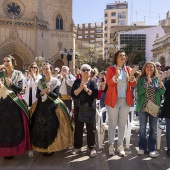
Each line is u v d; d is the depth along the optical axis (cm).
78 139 640
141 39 5216
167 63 3328
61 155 629
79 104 621
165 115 620
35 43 4178
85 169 541
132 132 862
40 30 4256
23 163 572
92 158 609
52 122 594
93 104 623
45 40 4369
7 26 4066
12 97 580
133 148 687
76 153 642
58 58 4550
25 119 594
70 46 4625
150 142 627
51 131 589
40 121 593
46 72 609
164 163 578
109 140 636
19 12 4250
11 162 577
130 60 4703
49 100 607
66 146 609
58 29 4562
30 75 903
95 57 7462
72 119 739
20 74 611
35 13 4259
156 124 624
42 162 580
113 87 613
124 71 627
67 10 4619
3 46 4038
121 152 622
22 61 4303
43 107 601
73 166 558
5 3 4169
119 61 620
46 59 4384
